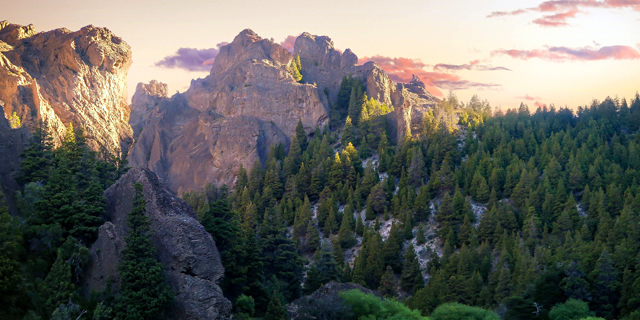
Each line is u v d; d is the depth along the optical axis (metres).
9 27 165.62
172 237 83.69
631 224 151.12
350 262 172.12
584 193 186.50
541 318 116.88
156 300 76.12
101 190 94.06
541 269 132.88
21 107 133.25
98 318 73.56
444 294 133.50
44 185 98.56
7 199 92.75
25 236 84.44
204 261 83.00
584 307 112.00
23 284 75.38
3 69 135.25
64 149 116.81
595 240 148.12
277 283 108.62
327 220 190.00
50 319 72.06
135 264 78.69
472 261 150.50
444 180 198.25
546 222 175.25
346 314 99.38
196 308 78.44
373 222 191.88
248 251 102.25
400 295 150.62
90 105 158.50
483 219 170.50
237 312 89.69
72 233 86.88
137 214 84.19
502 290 131.88
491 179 197.00
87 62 166.12
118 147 161.00
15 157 105.25
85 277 81.81
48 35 166.12
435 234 176.88
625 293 120.81
